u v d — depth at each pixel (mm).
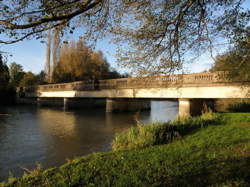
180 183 3469
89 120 21297
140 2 4777
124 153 5492
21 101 48250
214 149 5484
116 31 5305
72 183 3707
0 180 6367
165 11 4984
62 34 3730
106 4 4266
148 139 6609
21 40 3242
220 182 3367
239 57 6332
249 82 11266
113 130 15312
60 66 45906
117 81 24500
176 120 9914
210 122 10250
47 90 40719
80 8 3059
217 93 13609
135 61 5469
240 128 8312
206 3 4863
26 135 13727
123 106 29781
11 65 55094
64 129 15961
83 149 9945
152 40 5199
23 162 8156
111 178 3850
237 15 4953
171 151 5422
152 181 3625
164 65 5215
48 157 8773
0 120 21500
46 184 3803
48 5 3059
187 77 15719
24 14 3146
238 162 4258
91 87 29000
